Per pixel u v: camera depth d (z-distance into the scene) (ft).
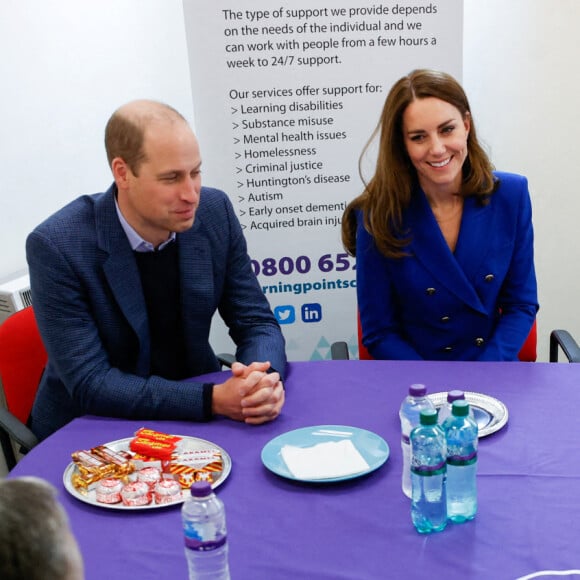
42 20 8.71
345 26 8.47
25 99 8.60
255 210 9.13
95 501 4.24
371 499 4.17
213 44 8.46
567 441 4.67
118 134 5.44
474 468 3.86
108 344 6.00
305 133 8.85
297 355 9.73
